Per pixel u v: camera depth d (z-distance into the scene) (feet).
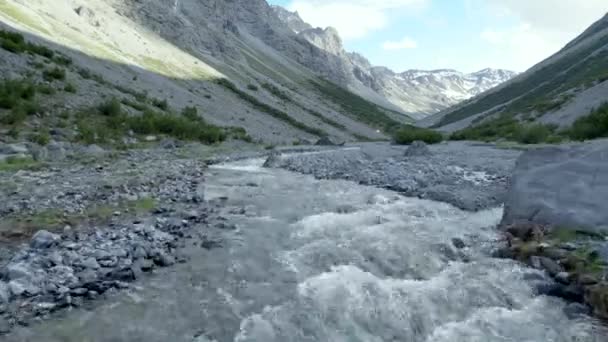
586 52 554.87
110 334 26.53
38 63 145.69
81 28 297.12
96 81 168.14
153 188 63.00
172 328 27.48
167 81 271.69
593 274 33.12
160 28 472.03
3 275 31.83
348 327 28.53
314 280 34.91
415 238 45.01
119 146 111.55
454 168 86.28
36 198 53.11
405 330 28.43
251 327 27.91
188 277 34.83
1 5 220.43
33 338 25.79
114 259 35.81
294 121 344.69
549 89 466.70
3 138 92.12
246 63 602.85
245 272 36.01
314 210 56.34
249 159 112.88
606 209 42.14
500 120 321.93
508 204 49.73
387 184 72.79
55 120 113.50
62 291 30.45
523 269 36.81
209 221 49.34
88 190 58.70
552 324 28.99
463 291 33.47
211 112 242.99
